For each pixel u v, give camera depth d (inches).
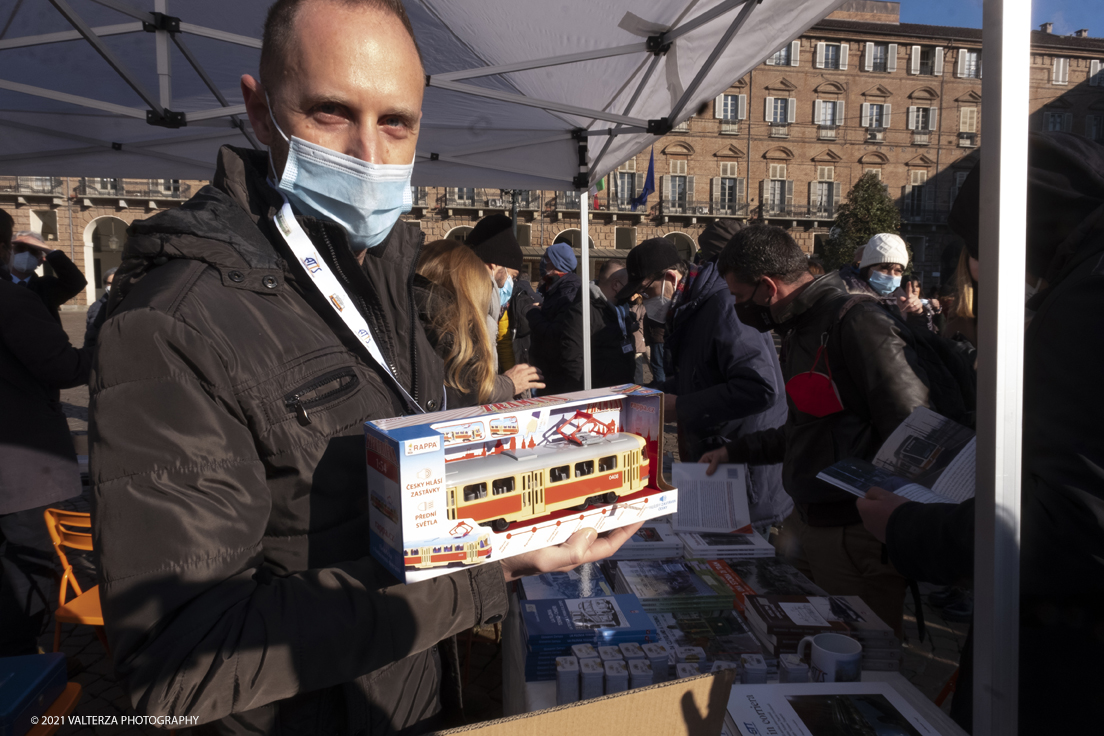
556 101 150.3
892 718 48.9
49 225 1409.9
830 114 1653.5
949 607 149.3
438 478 34.7
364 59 37.2
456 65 143.5
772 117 1640.0
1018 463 33.9
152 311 31.1
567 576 77.0
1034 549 37.9
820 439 87.4
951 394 80.4
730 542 87.8
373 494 36.9
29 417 107.0
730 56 114.3
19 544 109.5
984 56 32.9
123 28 115.0
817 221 1662.2
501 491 40.0
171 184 1453.0
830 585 91.2
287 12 37.9
